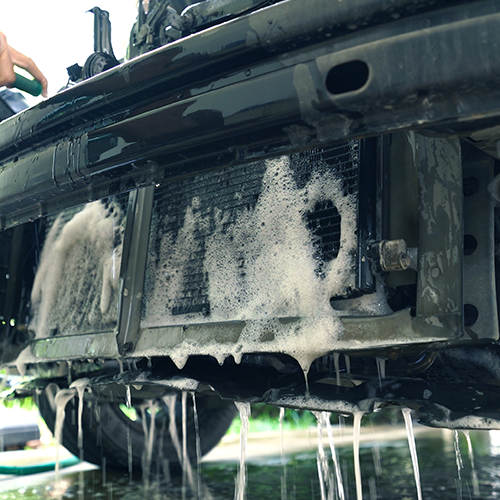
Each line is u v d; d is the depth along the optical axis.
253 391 1.45
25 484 2.45
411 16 0.86
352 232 1.27
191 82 1.11
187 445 2.67
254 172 1.50
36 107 1.44
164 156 1.15
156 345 1.57
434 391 1.19
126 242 1.70
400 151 1.29
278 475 2.53
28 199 1.46
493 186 1.10
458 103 0.83
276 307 1.36
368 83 0.87
